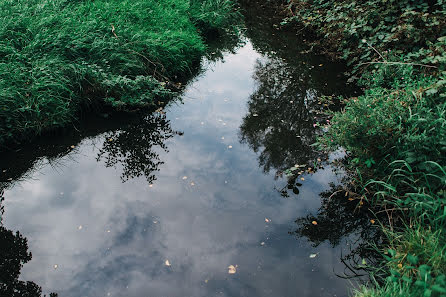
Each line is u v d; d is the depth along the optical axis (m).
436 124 3.32
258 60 7.18
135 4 6.30
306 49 7.55
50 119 4.45
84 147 4.45
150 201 3.64
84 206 3.56
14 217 3.40
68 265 2.95
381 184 3.52
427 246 2.60
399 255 2.72
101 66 5.07
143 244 3.15
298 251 3.12
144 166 4.17
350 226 3.38
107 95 5.01
